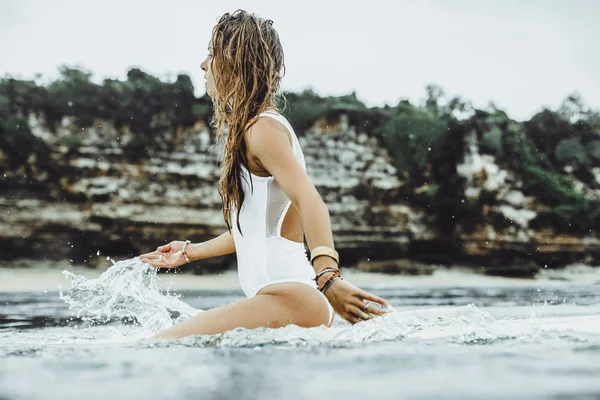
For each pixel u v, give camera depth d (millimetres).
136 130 15711
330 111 16875
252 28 1967
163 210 15406
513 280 15742
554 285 12000
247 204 1955
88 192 15203
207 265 14227
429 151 17141
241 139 1908
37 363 1188
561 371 1019
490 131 17531
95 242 14992
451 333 1542
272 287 1873
